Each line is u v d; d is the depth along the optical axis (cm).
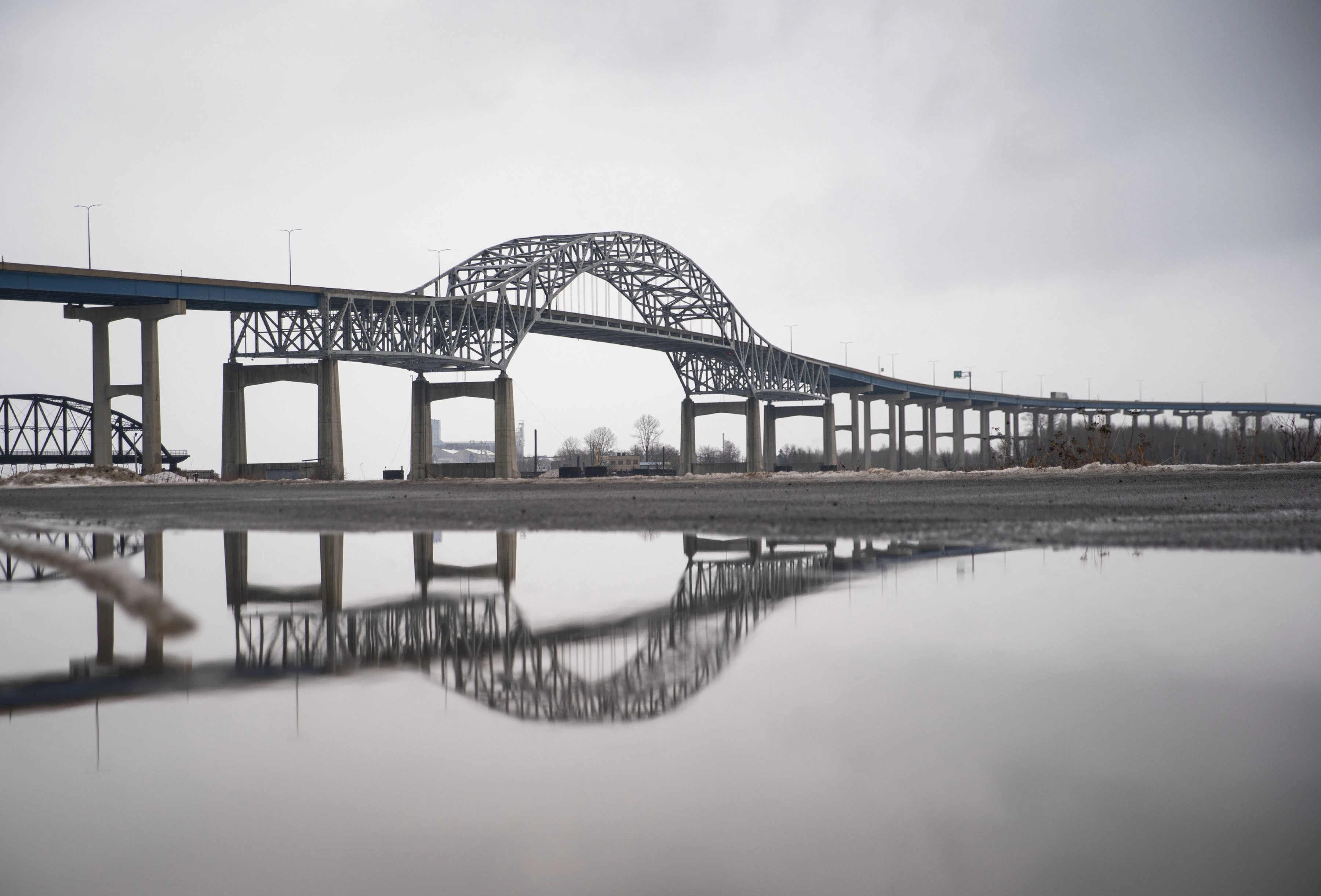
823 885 268
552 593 901
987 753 382
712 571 1058
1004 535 1441
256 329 8781
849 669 541
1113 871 273
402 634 691
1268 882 263
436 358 9706
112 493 5338
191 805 351
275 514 2578
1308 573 931
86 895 277
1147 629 638
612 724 445
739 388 15462
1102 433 6644
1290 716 425
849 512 2145
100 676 567
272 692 520
